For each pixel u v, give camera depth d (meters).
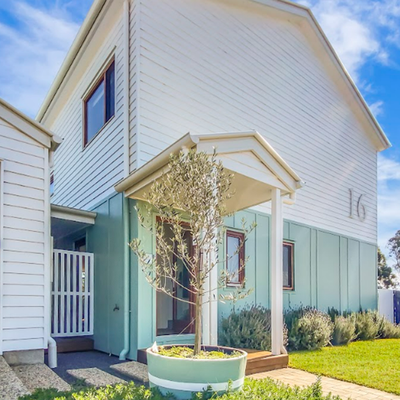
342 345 8.69
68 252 7.21
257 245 8.73
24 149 5.54
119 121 7.32
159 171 5.61
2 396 3.54
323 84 11.66
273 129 9.66
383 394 4.75
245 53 9.20
